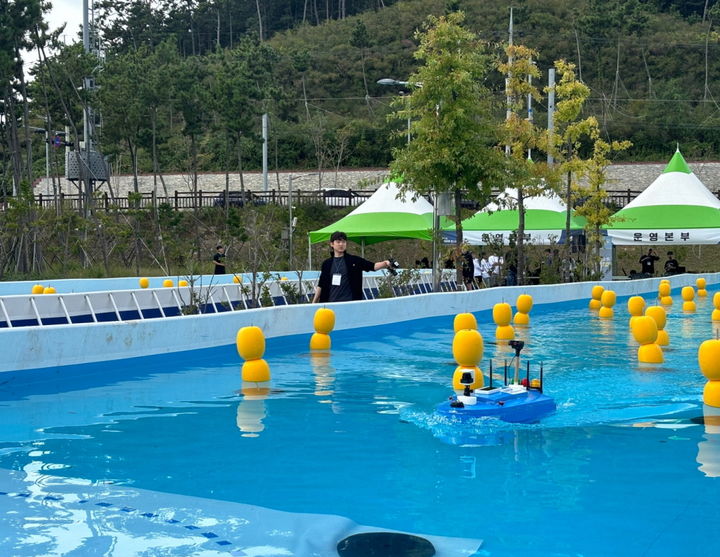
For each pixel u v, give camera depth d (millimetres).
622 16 84500
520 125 23422
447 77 19344
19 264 25812
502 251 25922
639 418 6840
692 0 97688
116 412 7250
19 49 29094
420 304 14789
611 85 78312
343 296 12984
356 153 65625
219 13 105375
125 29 93438
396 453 5691
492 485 4902
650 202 29625
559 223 26875
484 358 10688
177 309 15055
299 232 30859
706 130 69688
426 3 95500
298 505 4547
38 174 60250
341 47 85750
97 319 13469
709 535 4035
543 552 3824
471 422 6578
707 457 5543
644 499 4625
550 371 9484
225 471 5254
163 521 4258
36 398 7945
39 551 3832
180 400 7816
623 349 11570
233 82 44688
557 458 5535
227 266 27016
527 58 23453
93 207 30000
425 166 19688
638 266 41219
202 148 65125
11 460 5578
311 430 6453
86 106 33188
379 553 3787
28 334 8703
